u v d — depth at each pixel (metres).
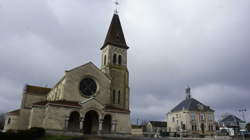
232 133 69.50
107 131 48.41
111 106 53.84
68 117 43.72
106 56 65.38
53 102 44.41
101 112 47.53
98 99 52.59
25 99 67.50
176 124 90.44
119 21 74.69
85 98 50.59
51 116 42.22
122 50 67.00
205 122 86.75
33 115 43.53
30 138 28.81
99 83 54.19
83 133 48.31
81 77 51.94
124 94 60.75
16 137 26.06
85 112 45.81
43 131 33.16
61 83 52.59
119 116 50.28
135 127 116.75
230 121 95.69
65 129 42.66
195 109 87.44
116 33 69.94
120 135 48.59
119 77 62.03
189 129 82.69
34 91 70.38
